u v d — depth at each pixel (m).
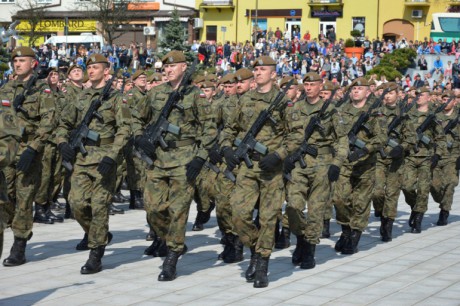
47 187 15.16
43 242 13.19
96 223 10.91
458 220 17.20
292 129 10.57
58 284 10.30
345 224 12.97
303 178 11.55
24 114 11.80
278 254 12.73
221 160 11.69
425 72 44.47
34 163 11.34
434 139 15.83
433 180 16.19
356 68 43.66
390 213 14.11
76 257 12.00
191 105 10.73
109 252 12.46
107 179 10.98
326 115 11.64
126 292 9.95
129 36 65.50
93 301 9.49
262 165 10.24
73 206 11.07
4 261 11.34
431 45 49.19
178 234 10.66
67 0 65.19
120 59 43.88
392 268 11.73
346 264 12.00
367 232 15.24
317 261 12.21
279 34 56.19
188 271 11.26
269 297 9.81
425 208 15.34
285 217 13.12
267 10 64.50
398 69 44.47
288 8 64.00
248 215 10.52
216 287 10.30
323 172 11.55
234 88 14.66
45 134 11.06
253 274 10.66
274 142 10.59
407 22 61.59
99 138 11.10
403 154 14.37
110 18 56.34
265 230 10.35
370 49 49.56
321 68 43.69
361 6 62.25
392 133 14.59
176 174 10.65
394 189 14.15
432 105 16.97
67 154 10.89
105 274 10.91
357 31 57.22
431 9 60.94
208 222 15.87
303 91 14.58
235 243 11.91
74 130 11.15
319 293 10.07
